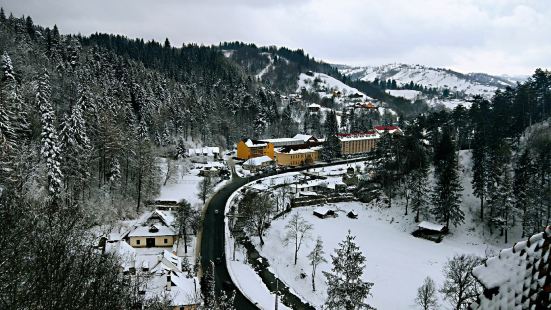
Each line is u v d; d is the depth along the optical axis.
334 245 89.56
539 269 8.64
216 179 134.12
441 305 62.47
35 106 97.88
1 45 135.12
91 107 108.38
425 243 93.06
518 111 119.88
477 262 63.28
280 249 87.25
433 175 115.00
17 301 17.81
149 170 108.06
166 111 167.38
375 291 69.75
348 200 121.31
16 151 71.94
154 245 82.75
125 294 28.66
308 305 68.00
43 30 191.25
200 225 94.31
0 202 25.06
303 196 121.56
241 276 73.69
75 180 84.25
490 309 9.39
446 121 134.12
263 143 175.00
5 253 19.11
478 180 97.62
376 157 124.19
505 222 91.44
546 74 128.00
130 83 163.12
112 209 91.62
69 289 20.14
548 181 94.62
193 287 60.06
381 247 89.69
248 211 96.62
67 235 26.66
